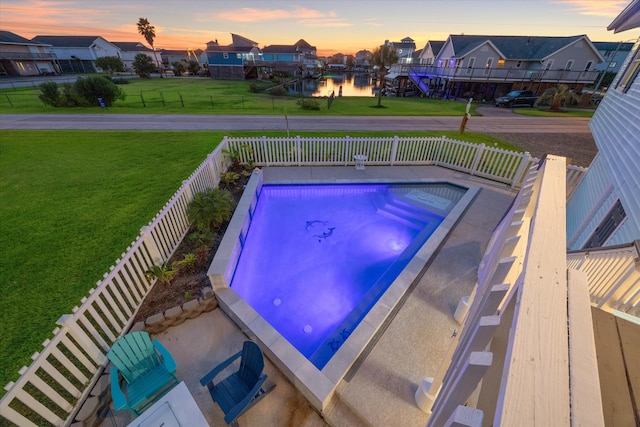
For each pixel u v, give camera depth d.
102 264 5.79
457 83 35.44
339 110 25.34
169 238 5.93
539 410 0.85
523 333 1.11
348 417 3.53
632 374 2.08
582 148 14.86
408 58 60.81
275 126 17.95
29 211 7.67
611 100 7.71
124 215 7.52
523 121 21.88
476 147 10.58
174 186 9.23
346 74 96.12
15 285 5.25
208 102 27.80
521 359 1.01
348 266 6.90
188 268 5.63
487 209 8.37
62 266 5.71
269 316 5.64
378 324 4.58
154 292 5.09
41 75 52.28
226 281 5.16
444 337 4.52
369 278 6.57
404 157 11.79
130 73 65.12
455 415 1.00
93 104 23.66
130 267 4.61
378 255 7.25
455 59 35.72
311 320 5.57
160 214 5.57
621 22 8.00
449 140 11.20
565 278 1.40
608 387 1.98
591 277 4.02
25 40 53.56
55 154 12.02
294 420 3.53
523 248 2.59
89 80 22.88
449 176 10.78
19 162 11.10
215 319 4.83
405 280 5.52
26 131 15.29
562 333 1.11
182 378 3.93
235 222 6.93
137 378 3.64
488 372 1.55
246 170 10.61
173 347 4.34
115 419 3.48
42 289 5.17
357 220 8.61
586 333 1.11
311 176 10.60
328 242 7.71
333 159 11.67
